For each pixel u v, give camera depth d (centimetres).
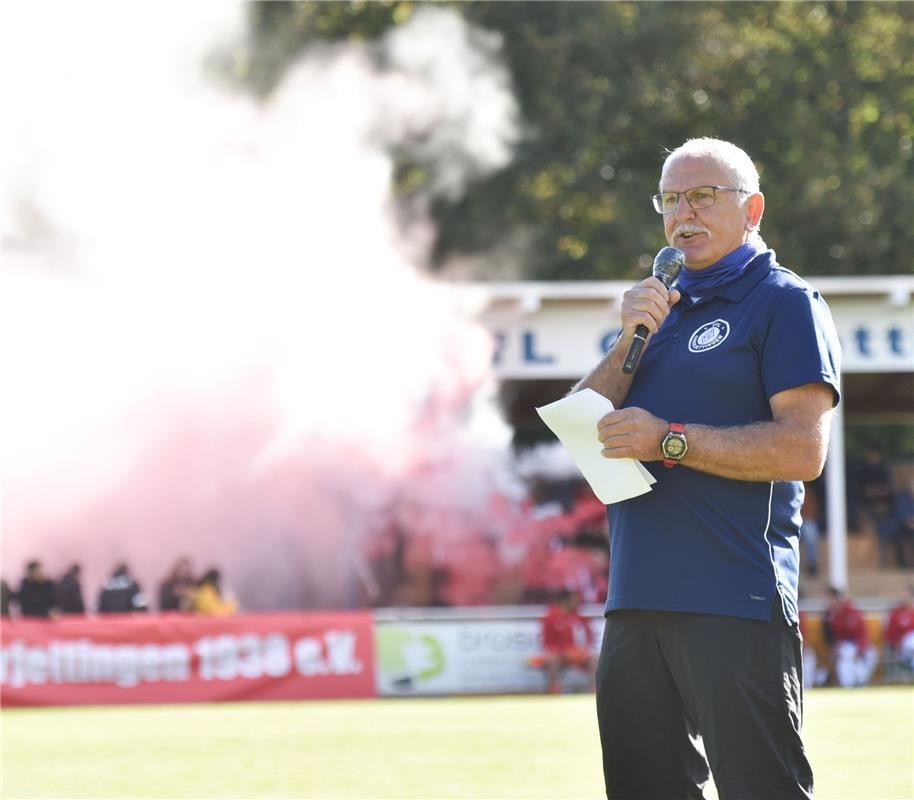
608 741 1502
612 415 1427
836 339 1461
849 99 11556
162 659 6031
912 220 11056
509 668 6450
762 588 1412
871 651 6788
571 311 7356
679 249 1512
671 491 1459
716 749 1402
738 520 1431
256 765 3212
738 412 1448
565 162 10762
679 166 1520
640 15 11056
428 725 4262
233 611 6900
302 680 6178
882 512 8975
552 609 6481
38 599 6669
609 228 10538
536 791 2683
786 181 11050
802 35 11631
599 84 10931
